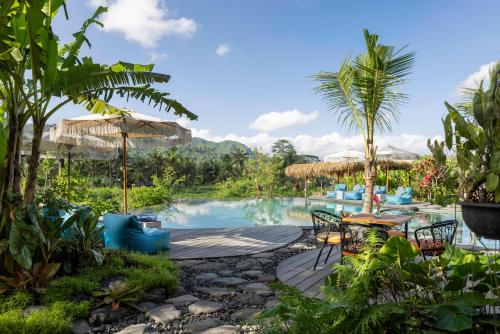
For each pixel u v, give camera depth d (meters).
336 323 1.75
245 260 5.80
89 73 4.20
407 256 1.88
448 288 1.77
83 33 4.56
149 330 3.12
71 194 10.59
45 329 2.90
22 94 3.85
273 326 1.87
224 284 4.50
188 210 17.34
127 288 3.69
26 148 9.16
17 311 3.16
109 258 4.70
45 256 3.93
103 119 6.92
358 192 18.34
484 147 1.49
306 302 1.78
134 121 7.08
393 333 1.69
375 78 6.35
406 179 20.41
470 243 6.59
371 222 4.73
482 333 1.61
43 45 3.87
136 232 5.85
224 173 49.47
